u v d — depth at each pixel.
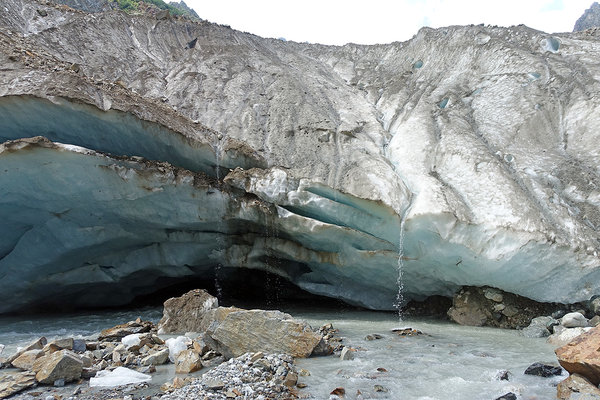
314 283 11.70
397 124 14.43
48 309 12.16
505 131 12.30
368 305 11.48
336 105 15.90
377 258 10.23
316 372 5.68
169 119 10.83
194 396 4.61
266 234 11.16
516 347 7.20
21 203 9.69
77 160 9.28
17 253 10.61
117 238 10.99
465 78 15.27
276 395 4.74
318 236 10.34
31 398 4.78
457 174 11.02
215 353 6.50
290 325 6.62
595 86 12.10
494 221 9.22
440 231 9.42
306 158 12.38
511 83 13.72
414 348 7.12
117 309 12.68
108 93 10.07
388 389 5.02
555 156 11.16
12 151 8.67
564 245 8.55
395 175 11.03
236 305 12.52
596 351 4.73
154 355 6.24
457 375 5.58
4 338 8.47
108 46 18.53
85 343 6.65
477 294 9.85
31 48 12.40
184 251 11.65
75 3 27.88
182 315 8.88
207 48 20.39
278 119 14.10
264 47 22.83
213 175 11.36
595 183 10.14
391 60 19.77
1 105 9.09
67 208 10.00
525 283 8.99
